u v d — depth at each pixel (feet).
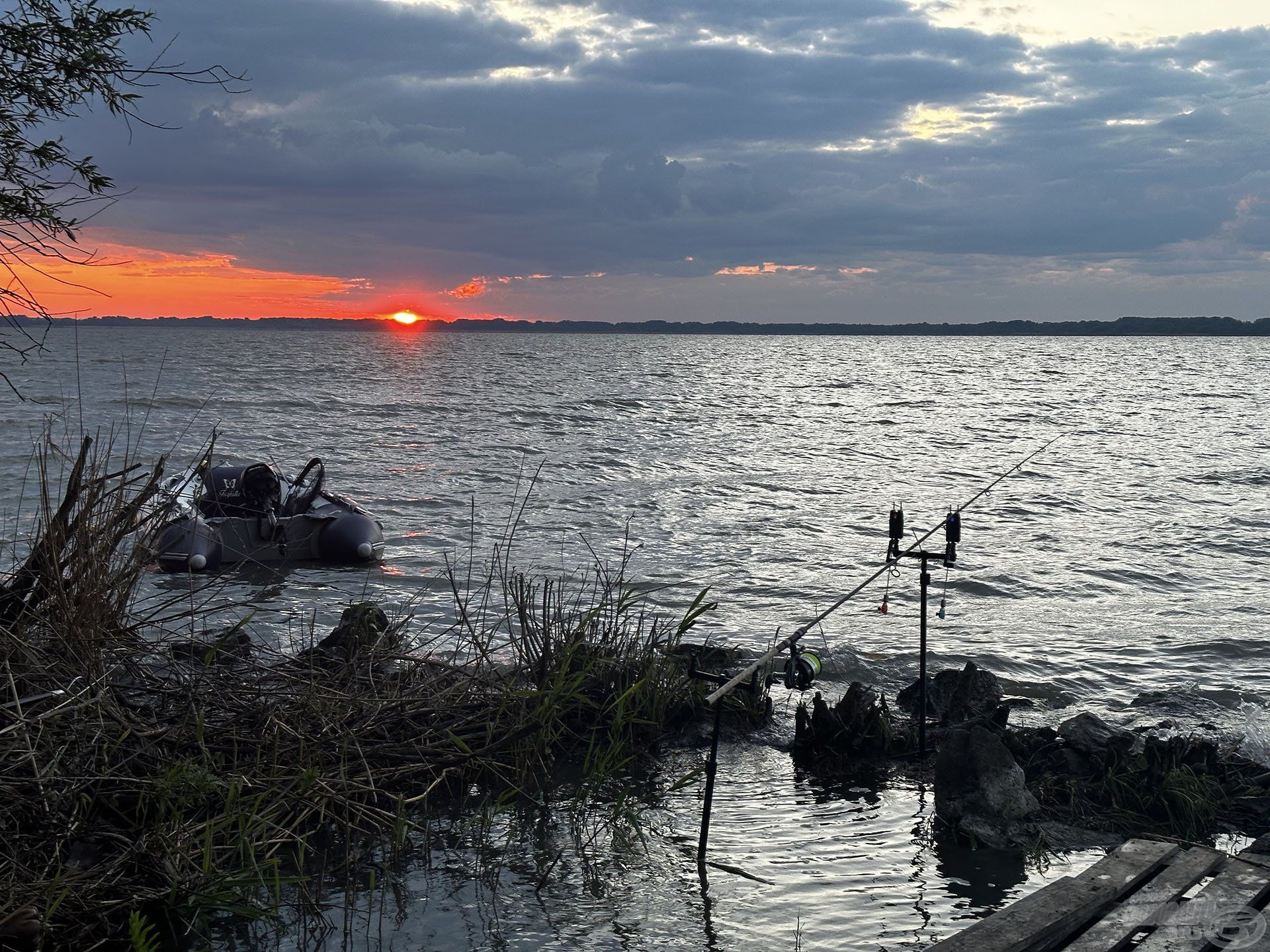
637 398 160.15
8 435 73.05
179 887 12.03
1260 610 32.91
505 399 147.84
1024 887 13.96
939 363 367.45
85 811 12.78
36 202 13.34
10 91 13.58
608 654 21.08
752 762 18.70
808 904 13.33
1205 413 141.59
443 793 16.40
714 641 27.07
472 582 34.04
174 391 141.28
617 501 57.16
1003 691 23.97
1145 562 41.19
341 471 67.77
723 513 53.62
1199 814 16.05
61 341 382.63
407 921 12.55
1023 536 47.83
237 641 18.72
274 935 12.13
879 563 40.50
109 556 15.69
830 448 92.79
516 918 12.73
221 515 38.83
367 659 19.10
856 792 17.33
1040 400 171.53
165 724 15.16
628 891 13.55
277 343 536.01
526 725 16.70
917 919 13.00
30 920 10.57
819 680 24.30
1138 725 21.20
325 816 15.06
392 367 258.57
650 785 17.40
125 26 13.87
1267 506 57.62
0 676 13.48
